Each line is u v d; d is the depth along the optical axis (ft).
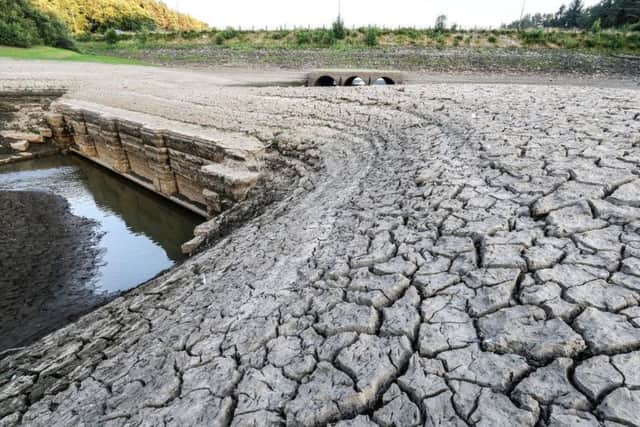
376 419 6.80
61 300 26.66
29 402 11.08
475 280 9.42
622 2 161.48
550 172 13.70
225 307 12.04
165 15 303.48
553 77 95.96
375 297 9.75
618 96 26.32
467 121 23.82
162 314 14.20
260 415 7.48
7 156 63.16
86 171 59.82
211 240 25.52
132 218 42.55
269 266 14.16
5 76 75.00
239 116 42.04
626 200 10.92
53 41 126.41
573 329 7.36
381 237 12.80
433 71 105.91
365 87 45.11
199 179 39.29
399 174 18.24
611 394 6.05
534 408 6.18
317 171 26.84
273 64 117.08
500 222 11.45
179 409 8.16
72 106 62.59
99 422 8.64
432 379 7.19
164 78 83.10
